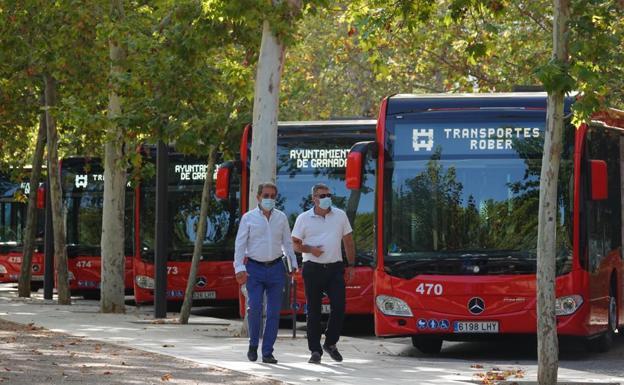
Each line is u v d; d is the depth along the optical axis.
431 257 40.75
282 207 54.59
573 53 31.77
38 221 92.94
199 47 53.69
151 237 71.25
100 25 59.53
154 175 71.19
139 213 71.31
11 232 94.62
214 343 44.50
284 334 51.34
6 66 73.19
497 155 41.25
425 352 43.66
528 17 74.81
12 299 78.69
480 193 41.09
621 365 39.53
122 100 60.19
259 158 47.31
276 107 47.47
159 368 34.75
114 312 66.62
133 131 56.56
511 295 40.12
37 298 81.88
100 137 68.62
